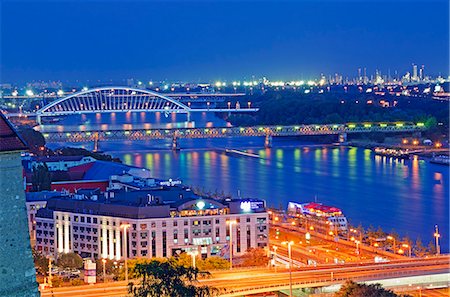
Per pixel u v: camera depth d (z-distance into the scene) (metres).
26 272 71.00
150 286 146.88
